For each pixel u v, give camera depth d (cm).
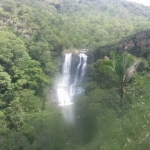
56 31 6241
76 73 5050
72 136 1599
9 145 1703
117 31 8331
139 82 956
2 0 6084
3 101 2861
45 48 4606
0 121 2353
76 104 1995
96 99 1878
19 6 6312
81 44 6831
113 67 1361
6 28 4812
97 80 3466
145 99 835
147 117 774
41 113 2455
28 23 5297
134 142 734
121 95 1308
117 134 929
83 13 11819
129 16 12825
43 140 1703
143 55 4016
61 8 11469
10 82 3200
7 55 3434
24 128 2084
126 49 4434
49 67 4369
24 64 3653
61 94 4272
